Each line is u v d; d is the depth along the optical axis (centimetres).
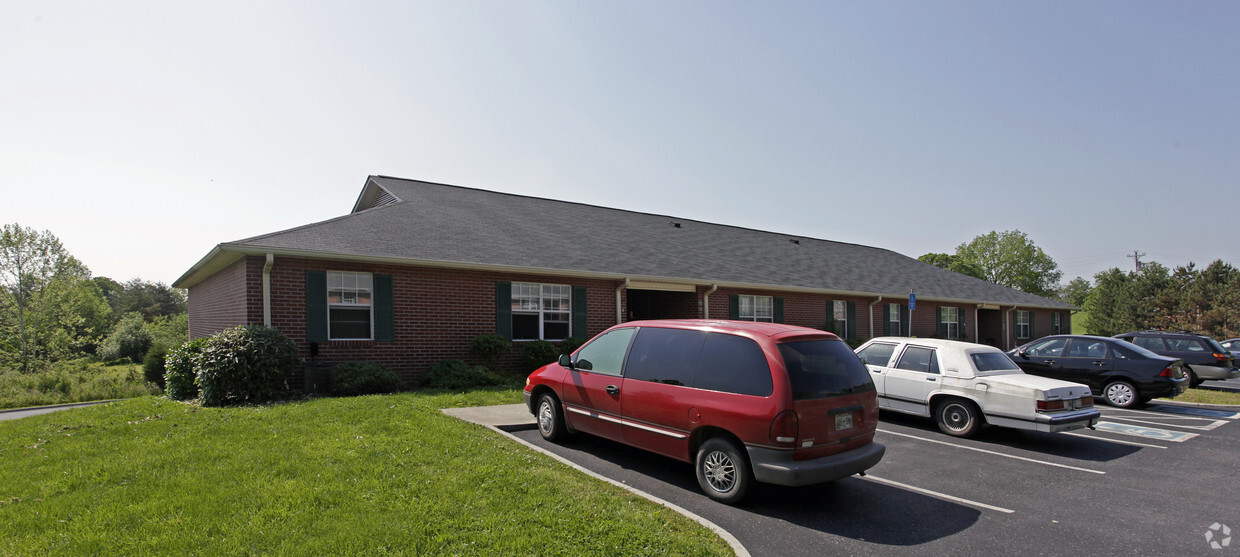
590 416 731
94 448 650
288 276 1167
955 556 471
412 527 439
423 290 1327
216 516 456
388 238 1343
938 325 2625
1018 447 873
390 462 597
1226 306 3428
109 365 3419
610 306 1631
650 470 680
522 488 538
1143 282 4066
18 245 2994
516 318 1488
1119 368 1316
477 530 444
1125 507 601
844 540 500
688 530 482
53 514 460
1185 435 977
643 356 685
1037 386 873
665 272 1702
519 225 1770
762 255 2320
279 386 1092
